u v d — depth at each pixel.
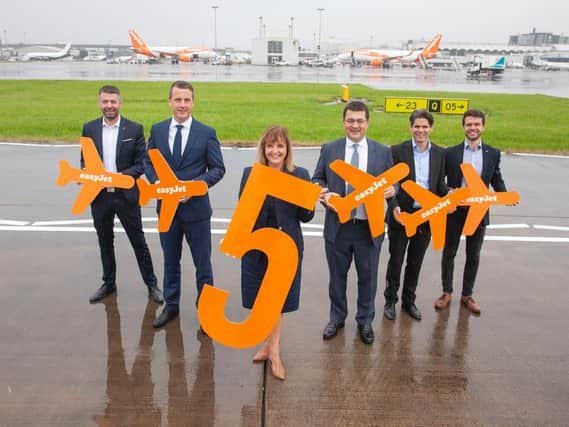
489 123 16.14
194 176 3.72
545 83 44.88
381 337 3.76
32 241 5.67
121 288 4.53
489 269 5.11
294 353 3.52
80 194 3.73
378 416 2.86
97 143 4.05
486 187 3.85
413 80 44.62
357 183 3.24
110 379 3.17
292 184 2.90
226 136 12.53
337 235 3.56
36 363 3.32
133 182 3.73
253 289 3.27
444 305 4.25
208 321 2.88
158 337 3.70
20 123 13.95
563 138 13.16
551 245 5.83
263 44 105.50
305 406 2.94
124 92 24.83
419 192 3.45
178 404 2.94
